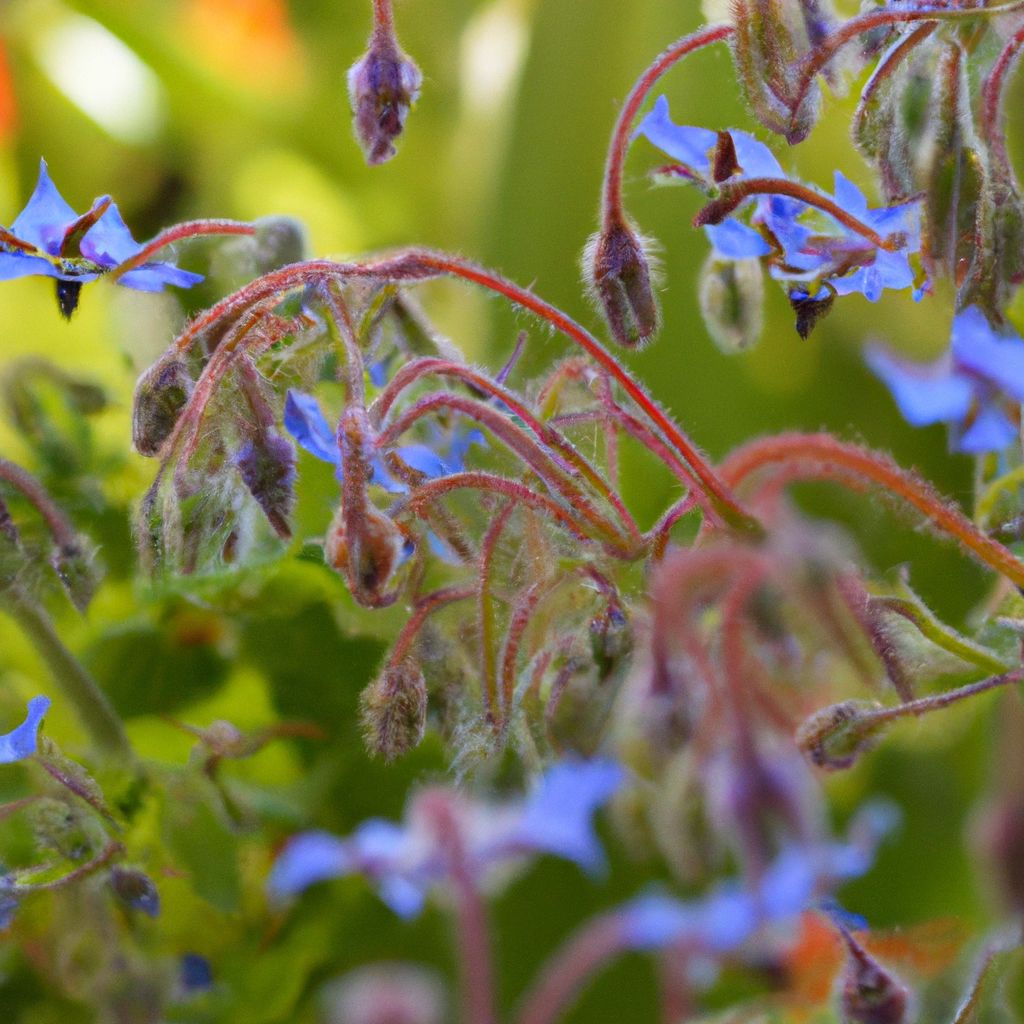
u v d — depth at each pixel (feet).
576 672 2.12
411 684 2.15
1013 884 1.96
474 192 2.99
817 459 2.08
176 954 2.28
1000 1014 2.11
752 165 2.15
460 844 1.96
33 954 2.24
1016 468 2.20
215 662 2.33
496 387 2.12
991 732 2.17
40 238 2.16
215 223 2.19
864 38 2.16
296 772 2.33
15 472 2.17
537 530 2.15
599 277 2.15
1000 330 2.11
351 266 2.12
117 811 2.25
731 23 2.14
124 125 3.31
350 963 2.28
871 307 2.50
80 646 2.36
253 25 3.57
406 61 2.16
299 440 2.15
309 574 2.30
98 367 2.52
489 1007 1.95
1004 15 2.13
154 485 2.12
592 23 2.71
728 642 1.97
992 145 2.12
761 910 1.96
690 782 1.99
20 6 3.32
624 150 2.14
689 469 2.09
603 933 1.96
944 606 2.35
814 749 2.09
